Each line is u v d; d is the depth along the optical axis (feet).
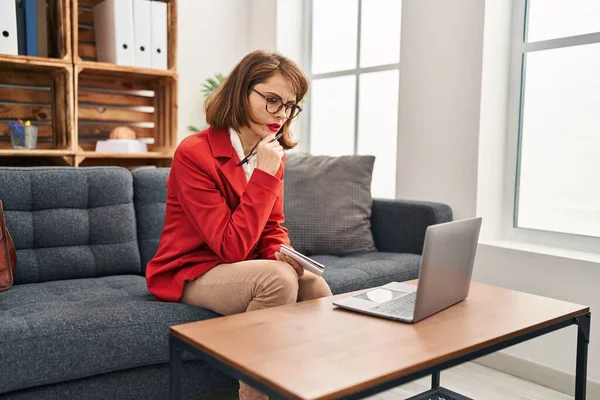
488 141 8.72
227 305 5.52
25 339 4.88
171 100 10.99
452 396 6.13
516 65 8.79
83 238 7.47
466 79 8.73
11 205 7.04
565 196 8.36
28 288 6.68
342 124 11.94
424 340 3.99
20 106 10.24
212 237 5.50
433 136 9.24
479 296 5.34
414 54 9.48
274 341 3.90
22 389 4.99
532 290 7.82
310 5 12.48
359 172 9.18
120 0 10.10
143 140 11.05
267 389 3.25
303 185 9.04
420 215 8.52
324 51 12.28
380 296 5.08
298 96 5.97
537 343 7.77
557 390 7.48
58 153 9.52
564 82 8.32
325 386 3.15
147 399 5.61
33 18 9.57
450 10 8.90
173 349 4.15
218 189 5.81
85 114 10.89
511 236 8.96
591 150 8.05
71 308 5.53
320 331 4.14
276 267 5.25
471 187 8.73
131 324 5.37
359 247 8.79
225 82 5.97
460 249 4.83
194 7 12.01
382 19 11.01
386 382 3.36
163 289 5.93
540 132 8.63
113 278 7.36
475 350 3.93
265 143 5.72
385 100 11.02
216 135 6.00
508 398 7.13
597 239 7.89
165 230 6.11
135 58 10.34
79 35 10.82
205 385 6.04
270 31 12.24
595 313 7.18
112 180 7.79
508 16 8.76
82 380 5.25
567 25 8.26
